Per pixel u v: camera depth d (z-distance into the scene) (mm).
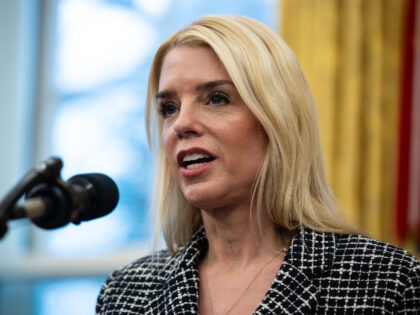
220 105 2879
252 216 2924
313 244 2826
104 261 7992
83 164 8672
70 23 9016
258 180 2861
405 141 6551
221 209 2943
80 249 8461
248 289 2814
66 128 8812
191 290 2883
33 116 8883
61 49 8984
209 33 2912
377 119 6676
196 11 8648
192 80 2883
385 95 6715
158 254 3348
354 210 6566
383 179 6695
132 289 3180
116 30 8922
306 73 6836
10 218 1906
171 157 2967
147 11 8867
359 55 6727
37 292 7816
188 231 3344
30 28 8953
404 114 6578
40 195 2039
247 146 2852
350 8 6773
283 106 2861
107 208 2297
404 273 2631
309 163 2949
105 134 8703
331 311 2623
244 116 2852
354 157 6656
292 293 2652
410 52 6602
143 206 8453
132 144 8641
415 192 6480
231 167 2820
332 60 6746
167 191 3316
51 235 8508
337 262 2752
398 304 2574
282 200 2887
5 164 8516
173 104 2994
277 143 2865
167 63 3006
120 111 8734
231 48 2852
